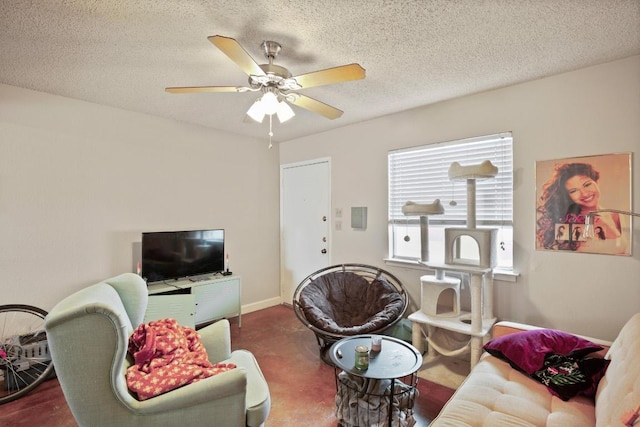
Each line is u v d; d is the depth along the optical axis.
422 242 2.86
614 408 1.25
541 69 2.32
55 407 2.19
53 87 2.63
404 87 2.64
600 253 2.24
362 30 1.82
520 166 2.58
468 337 2.82
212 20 1.72
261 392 1.64
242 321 3.86
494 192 2.75
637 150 2.12
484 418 1.42
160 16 1.68
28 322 2.62
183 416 1.43
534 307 2.52
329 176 3.97
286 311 4.24
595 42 1.95
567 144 2.37
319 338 2.90
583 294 2.32
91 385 1.34
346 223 3.80
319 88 2.66
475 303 2.39
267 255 4.46
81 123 2.93
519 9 1.63
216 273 3.75
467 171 2.42
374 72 2.36
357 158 3.68
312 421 2.04
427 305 2.75
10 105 2.59
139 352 1.60
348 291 3.41
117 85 2.58
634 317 1.69
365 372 1.70
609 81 2.21
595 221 2.26
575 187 2.33
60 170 2.83
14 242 2.62
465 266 2.49
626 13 1.66
